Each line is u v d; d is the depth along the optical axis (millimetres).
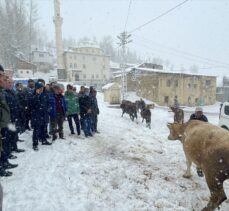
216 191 4266
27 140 8352
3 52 51844
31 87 9016
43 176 5633
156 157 8109
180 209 4789
